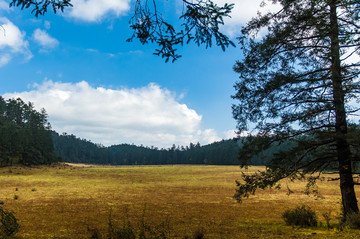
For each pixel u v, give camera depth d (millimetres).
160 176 64375
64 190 33594
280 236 8789
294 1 8445
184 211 17781
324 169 9977
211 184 44625
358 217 9023
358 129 8391
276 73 9422
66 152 172500
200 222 13289
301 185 39500
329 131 9094
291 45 9047
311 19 8008
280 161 10031
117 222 13227
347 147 8914
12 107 110250
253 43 9758
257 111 9680
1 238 6301
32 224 12695
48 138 95375
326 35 7973
